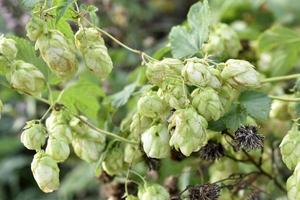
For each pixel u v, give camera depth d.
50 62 0.64
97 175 0.77
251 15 1.21
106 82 1.10
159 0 1.49
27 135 0.67
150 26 1.43
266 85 0.89
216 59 0.81
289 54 1.01
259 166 0.81
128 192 0.79
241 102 0.70
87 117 0.84
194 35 0.78
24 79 0.65
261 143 0.69
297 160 0.66
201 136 0.63
